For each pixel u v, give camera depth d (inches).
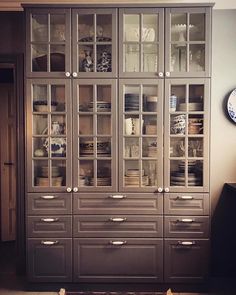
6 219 165.0
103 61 106.4
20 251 123.3
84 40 106.0
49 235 106.9
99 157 106.4
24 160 122.2
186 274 106.2
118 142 105.5
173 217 105.8
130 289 108.0
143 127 107.0
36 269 107.3
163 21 103.7
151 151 106.9
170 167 106.9
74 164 106.1
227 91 119.3
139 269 106.8
